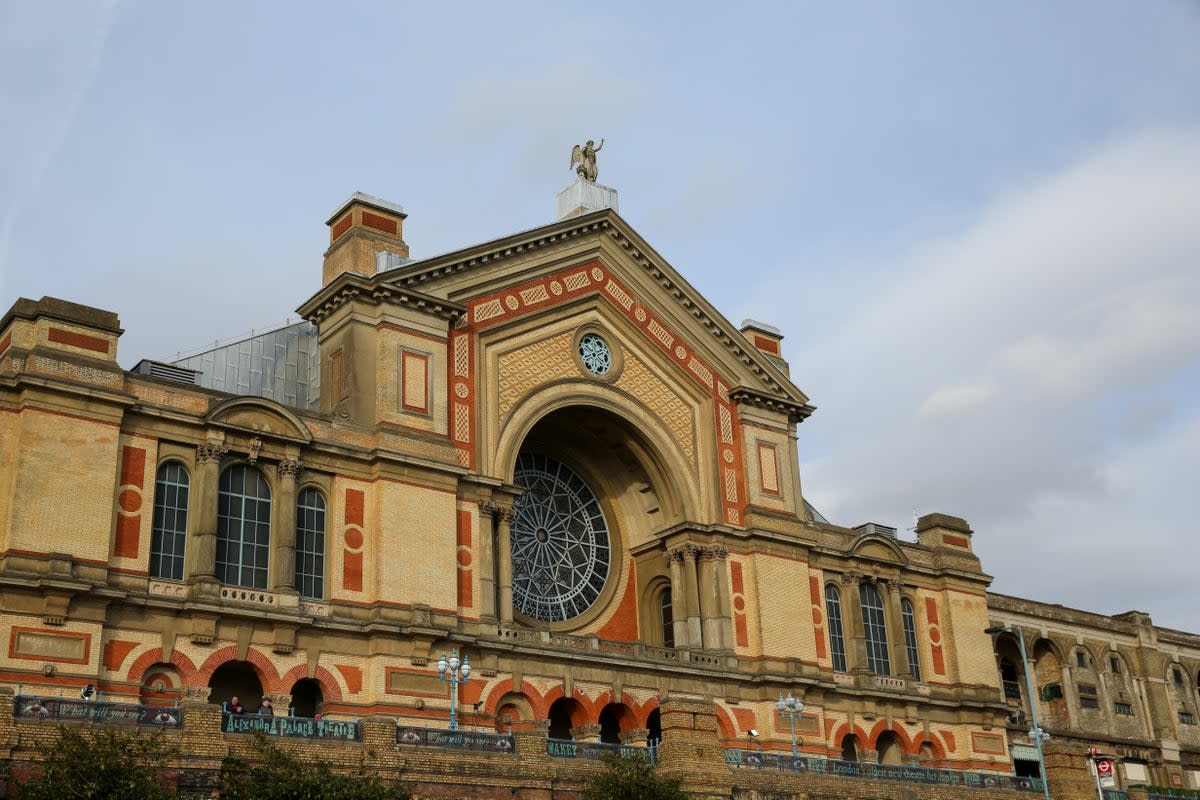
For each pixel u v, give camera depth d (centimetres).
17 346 4116
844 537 6303
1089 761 5541
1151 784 7894
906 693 6150
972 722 6412
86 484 4059
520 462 5753
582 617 5669
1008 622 7506
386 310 4959
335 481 4678
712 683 5416
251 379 5472
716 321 6059
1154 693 8138
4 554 3866
